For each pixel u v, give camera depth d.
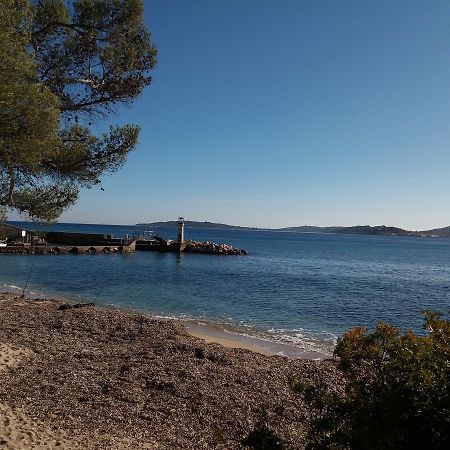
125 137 8.83
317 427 3.64
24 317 16.22
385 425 3.06
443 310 25.62
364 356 3.84
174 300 26.58
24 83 6.53
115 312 18.38
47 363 10.84
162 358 11.88
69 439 6.81
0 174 7.31
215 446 7.28
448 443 2.93
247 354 13.37
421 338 3.58
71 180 8.69
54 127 6.77
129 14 8.70
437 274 51.12
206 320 20.91
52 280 34.16
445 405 2.96
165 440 7.33
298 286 35.19
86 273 39.38
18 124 6.42
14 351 11.55
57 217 9.06
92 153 8.59
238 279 38.78
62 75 8.51
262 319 21.59
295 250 96.75
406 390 3.20
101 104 9.15
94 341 13.47
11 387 9.01
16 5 6.64
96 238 67.44
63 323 15.35
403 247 132.25
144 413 8.35
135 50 8.96
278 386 10.31
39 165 7.59
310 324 20.80
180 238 69.81
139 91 9.33
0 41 6.09
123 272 41.25
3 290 28.31
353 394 3.57
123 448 6.77
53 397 8.69
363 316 23.42
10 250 53.59
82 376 10.05
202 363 11.68
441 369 3.24
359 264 63.56
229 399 9.27
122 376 10.23
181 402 8.99
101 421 7.81
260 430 3.79
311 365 12.35
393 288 36.41
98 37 8.80
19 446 6.20
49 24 8.17
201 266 50.78
